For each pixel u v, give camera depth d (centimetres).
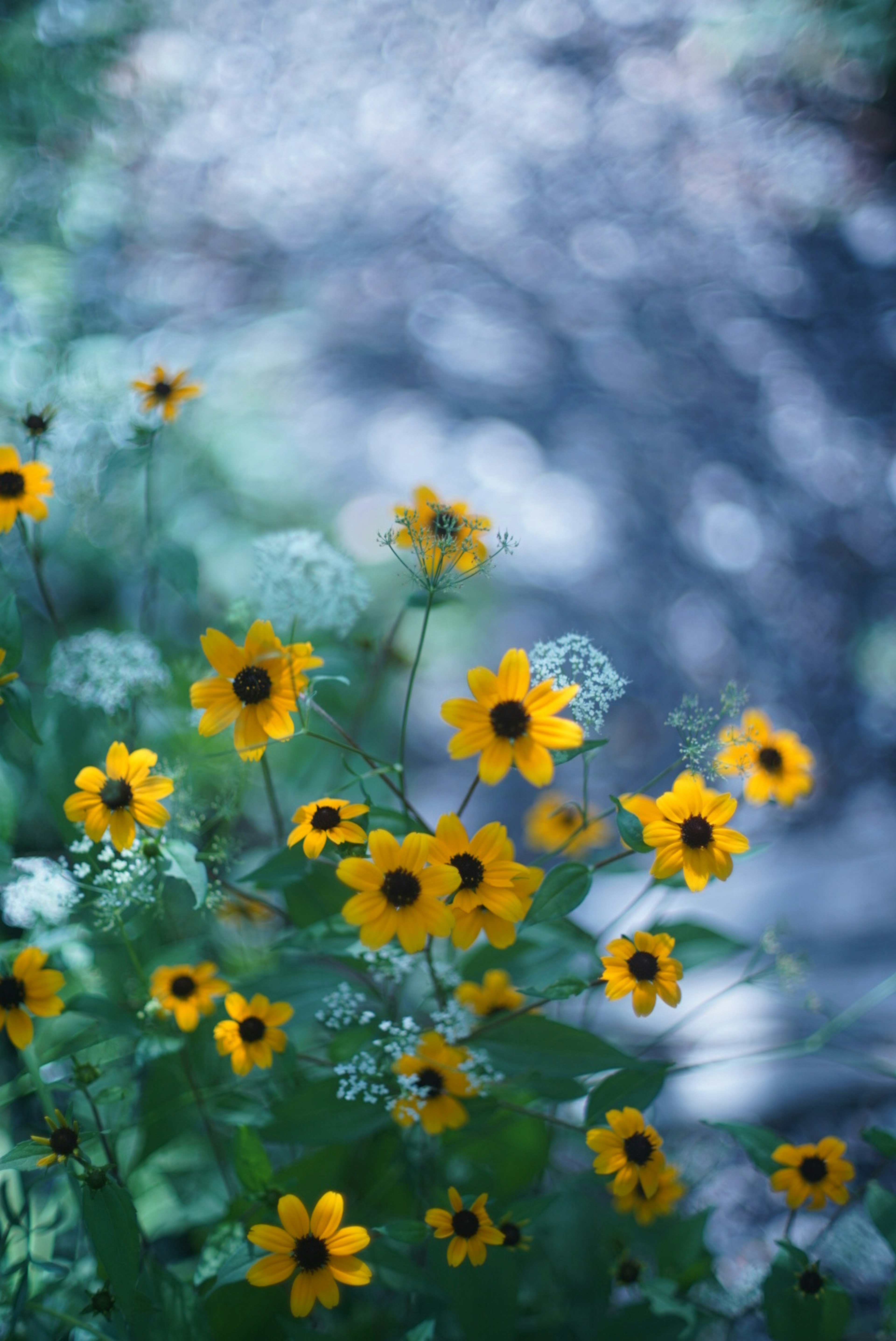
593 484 229
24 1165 91
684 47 344
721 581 217
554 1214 100
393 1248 99
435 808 173
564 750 92
